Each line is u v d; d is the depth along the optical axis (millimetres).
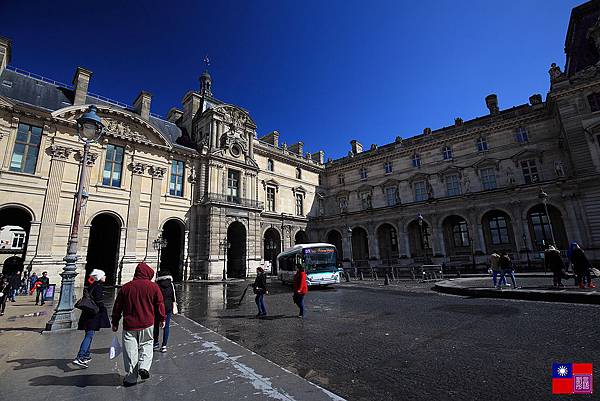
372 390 4805
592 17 29984
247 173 38562
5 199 22781
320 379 5328
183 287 25172
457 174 37719
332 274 22047
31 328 9641
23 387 4902
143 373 5086
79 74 29281
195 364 5984
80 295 19891
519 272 27203
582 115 26812
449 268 32688
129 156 30000
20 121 24438
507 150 34719
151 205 30500
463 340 7215
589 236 25344
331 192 51375
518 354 6039
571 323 8078
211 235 32781
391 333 8289
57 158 25344
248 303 15844
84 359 5953
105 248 32312
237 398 4383
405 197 41750
